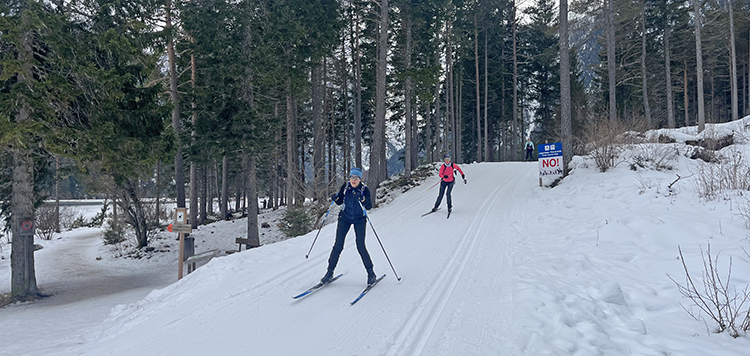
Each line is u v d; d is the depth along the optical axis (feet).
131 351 11.99
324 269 20.22
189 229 29.45
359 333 12.67
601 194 34.17
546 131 115.55
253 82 51.03
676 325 12.56
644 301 14.62
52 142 29.07
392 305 15.06
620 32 89.92
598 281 16.75
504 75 124.26
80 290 37.58
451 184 35.63
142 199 66.95
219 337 12.65
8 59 27.89
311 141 104.12
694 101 125.59
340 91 108.17
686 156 42.34
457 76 109.81
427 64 91.97
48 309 28.19
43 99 28.81
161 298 17.83
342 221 17.39
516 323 12.64
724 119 131.95
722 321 11.91
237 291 17.13
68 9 33.42
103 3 36.37
